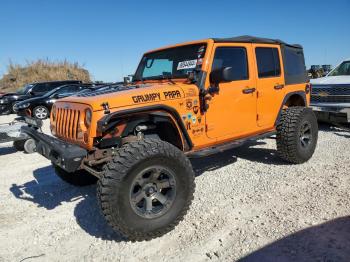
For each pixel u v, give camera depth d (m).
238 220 3.50
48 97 14.44
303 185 4.35
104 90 4.10
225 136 4.34
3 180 5.39
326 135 7.47
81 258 3.02
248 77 4.56
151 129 3.86
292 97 5.75
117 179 2.97
